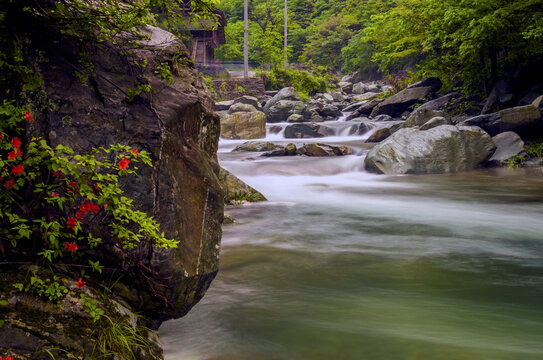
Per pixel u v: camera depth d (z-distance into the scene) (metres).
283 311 3.89
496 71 19.36
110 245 2.87
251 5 79.62
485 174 13.18
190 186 3.28
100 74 3.13
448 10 17.34
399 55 22.73
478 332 3.50
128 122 3.08
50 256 2.67
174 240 3.01
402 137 14.02
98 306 2.75
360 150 16.91
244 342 3.32
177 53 3.58
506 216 8.28
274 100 32.16
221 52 58.59
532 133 15.62
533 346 3.24
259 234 6.80
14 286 2.62
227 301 4.11
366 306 4.03
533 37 16.94
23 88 2.90
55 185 2.74
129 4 3.35
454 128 14.12
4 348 2.35
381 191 10.96
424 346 3.24
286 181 12.28
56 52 3.04
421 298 4.28
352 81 64.75
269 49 45.06
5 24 2.91
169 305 3.11
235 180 9.55
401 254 5.81
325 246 6.15
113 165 2.80
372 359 3.06
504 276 4.97
